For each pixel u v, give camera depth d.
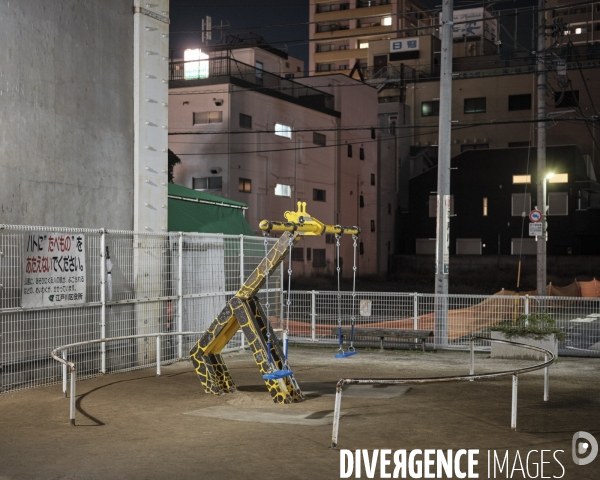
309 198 49.09
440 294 18.23
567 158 55.38
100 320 13.22
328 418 9.46
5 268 11.23
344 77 52.69
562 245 55.41
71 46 13.15
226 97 41.88
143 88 14.83
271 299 18.56
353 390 11.80
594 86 64.31
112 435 8.41
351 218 54.06
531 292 29.42
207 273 16.06
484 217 57.53
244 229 20.42
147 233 14.04
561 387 12.22
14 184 11.85
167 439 8.21
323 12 107.62
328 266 50.84
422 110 70.44
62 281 12.24
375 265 57.59
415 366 14.88
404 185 63.59
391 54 77.94
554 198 55.62
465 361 15.66
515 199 56.75
